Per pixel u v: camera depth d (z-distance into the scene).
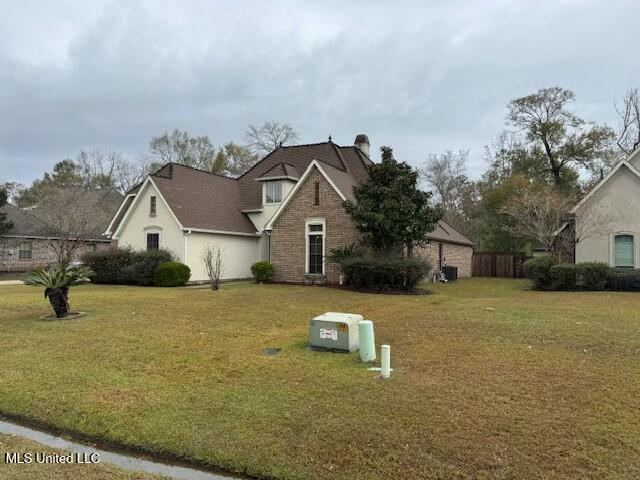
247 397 5.19
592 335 8.12
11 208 32.56
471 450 3.88
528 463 3.67
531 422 4.39
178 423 4.57
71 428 4.66
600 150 35.00
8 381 5.91
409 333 8.45
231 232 22.86
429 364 6.36
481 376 5.79
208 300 13.68
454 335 8.25
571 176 36.41
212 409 4.88
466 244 29.69
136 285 20.30
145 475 3.74
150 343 7.88
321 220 20.16
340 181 21.05
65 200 30.75
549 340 7.79
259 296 14.80
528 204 22.20
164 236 21.44
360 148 29.81
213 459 3.94
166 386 5.64
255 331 8.94
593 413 4.59
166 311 11.41
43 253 31.14
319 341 7.33
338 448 3.98
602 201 20.36
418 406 4.80
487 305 12.35
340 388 5.41
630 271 17.44
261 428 4.40
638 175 19.53
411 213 17.33
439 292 17.50
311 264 20.58
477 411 4.66
